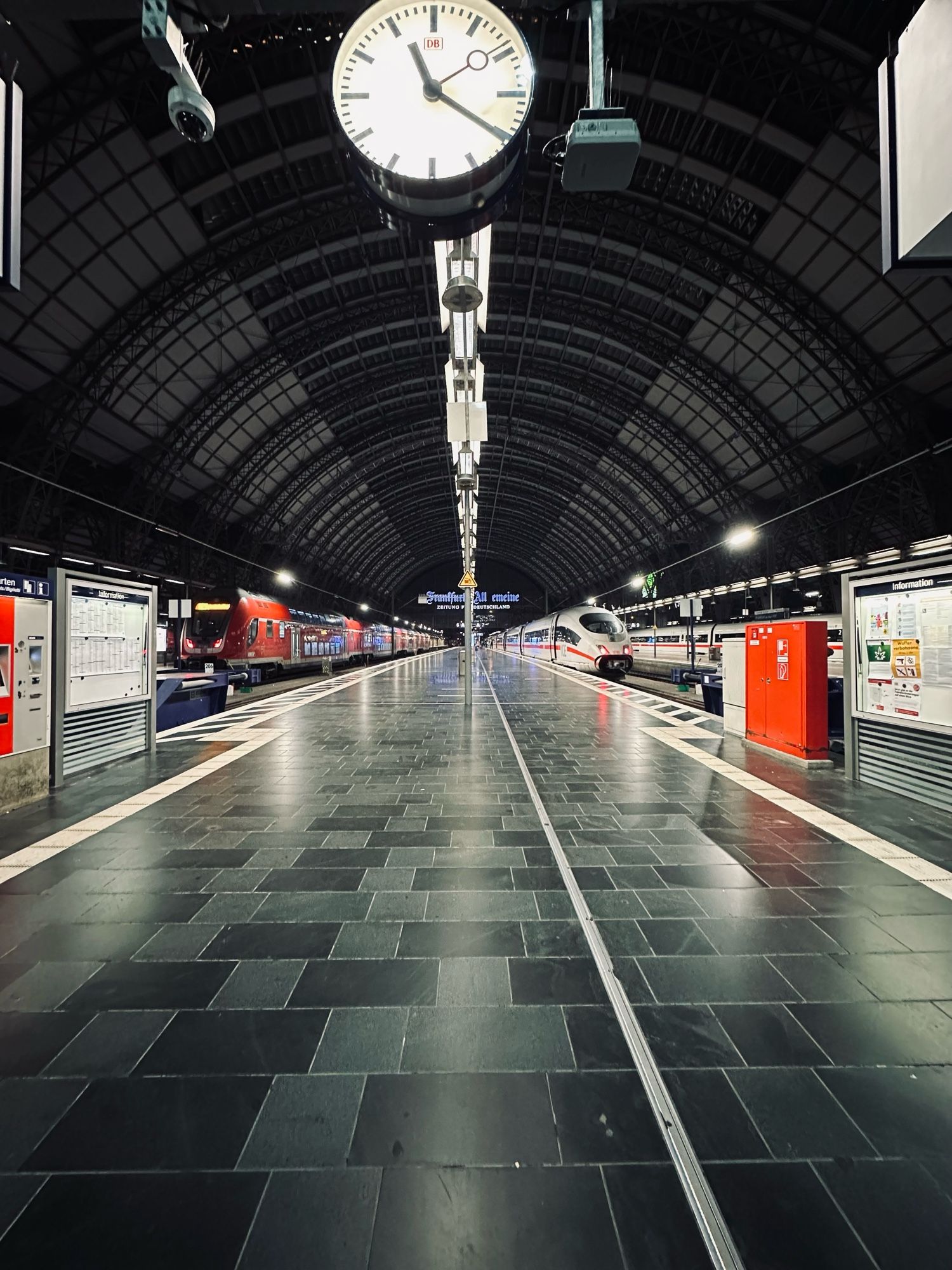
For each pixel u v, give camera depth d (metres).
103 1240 1.26
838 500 23.59
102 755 5.57
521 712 10.16
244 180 16.20
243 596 19.28
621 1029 1.93
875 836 3.76
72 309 16.20
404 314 24.02
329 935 2.52
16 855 3.43
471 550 10.62
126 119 13.39
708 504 32.50
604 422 33.03
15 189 1.70
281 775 5.42
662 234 17.98
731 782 5.17
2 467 17.30
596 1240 1.26
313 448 32.91
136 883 3.05
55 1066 1.76
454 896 2.90
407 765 5.87
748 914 2.71
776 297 17.98
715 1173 1.42
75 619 5.12
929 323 16.27
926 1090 1.67
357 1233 1.28
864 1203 1.34
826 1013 2.01
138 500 23.58
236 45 12.71
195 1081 1.70
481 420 6.24
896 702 4.70
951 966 2.30
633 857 3.40
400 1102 1.62
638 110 15.23
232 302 19.98
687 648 28.70
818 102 13.65
